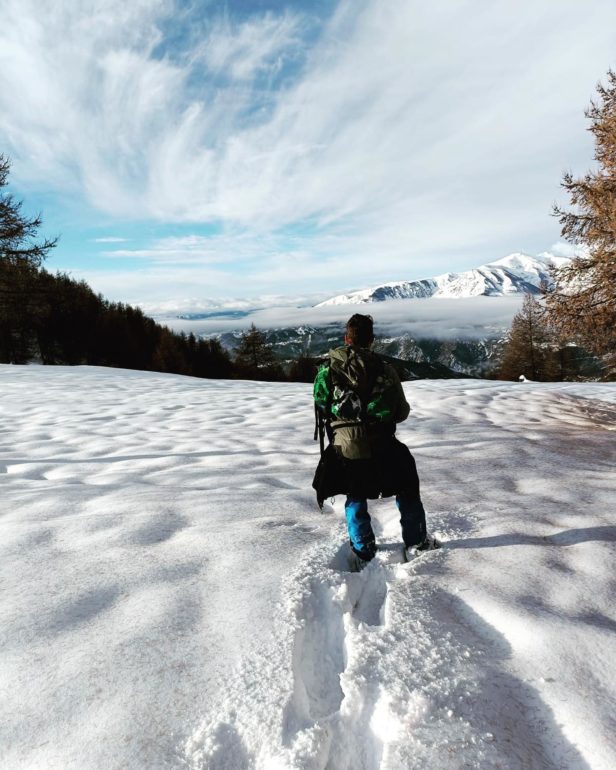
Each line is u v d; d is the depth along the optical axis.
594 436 7.43
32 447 7.00
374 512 4.00
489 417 9.27
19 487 4.91
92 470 5.72
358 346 3.11
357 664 2.00
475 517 3.73
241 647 2.12
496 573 2.78
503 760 1.57
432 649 2.09
